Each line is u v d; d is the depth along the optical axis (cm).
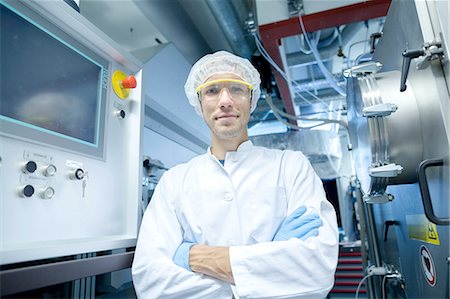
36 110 64
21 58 62
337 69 221
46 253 58
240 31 186
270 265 70
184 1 172
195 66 106
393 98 91
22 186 59
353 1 132
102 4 175
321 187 93
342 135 321
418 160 88
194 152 213
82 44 79
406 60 76
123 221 87
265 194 90
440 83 71
